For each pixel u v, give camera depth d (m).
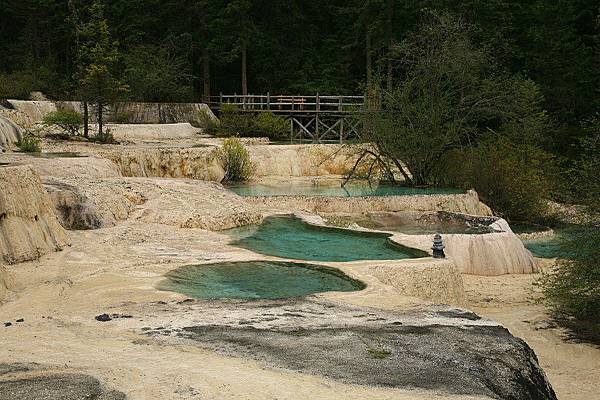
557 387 11.52
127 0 44.62
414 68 28.25
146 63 41.25
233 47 45.59
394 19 43.81
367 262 13.41
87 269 12.48
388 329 8.87
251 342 8.21
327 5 49.38
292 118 37.53
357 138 30.00
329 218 20.67
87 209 16.20
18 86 36.28
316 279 12.48
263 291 11.54
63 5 44.56
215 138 33.59
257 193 24.45
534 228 25.12
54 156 21.55
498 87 28.14
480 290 16.92
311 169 30.05
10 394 6.54
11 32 47.06
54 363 7.44
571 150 36.91
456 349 8.05
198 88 48.91
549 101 40.00
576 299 14.68
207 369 7.24
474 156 26.64
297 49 48.44
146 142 29.67
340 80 47.09
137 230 16.28
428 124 26.34
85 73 28.84
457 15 37.91
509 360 7.89
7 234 12.72
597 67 40.12
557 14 41.16
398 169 29.72
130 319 9.31
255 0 47.00
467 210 23.30
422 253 14.58
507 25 40.81
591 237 14.95
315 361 7.55
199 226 17.62
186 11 45.97
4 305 10.23
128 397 6.48
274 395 6.58
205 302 10.37
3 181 12.87
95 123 31.42
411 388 6.83
